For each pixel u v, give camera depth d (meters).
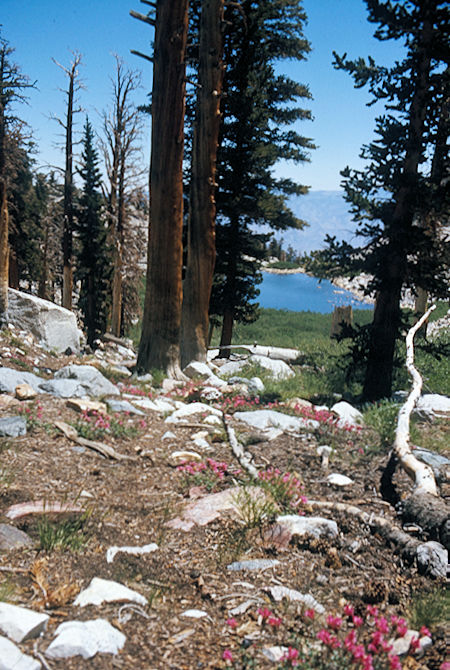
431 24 11.30
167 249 13.59
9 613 3.04
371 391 12.47
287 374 15.44
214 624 3.43
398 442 6.80
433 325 26.77
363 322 33.69
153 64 12.84
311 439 8.18
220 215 20.97
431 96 11.43
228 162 20.11
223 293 20.88
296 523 4.86
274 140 25.08
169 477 6.38
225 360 19.12
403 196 11.76
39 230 37.84
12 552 3.98
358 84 11.86
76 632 2.98
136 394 10.88
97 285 36.94
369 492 6.14
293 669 2.90
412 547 4.58
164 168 13.16
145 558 4.28
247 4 19.88
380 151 11.91
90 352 19.31
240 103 19.52
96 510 5.10
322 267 12.49
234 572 4.16
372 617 3.60
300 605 3.70
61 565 3.91
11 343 14.95
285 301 64.69
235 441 7.45
